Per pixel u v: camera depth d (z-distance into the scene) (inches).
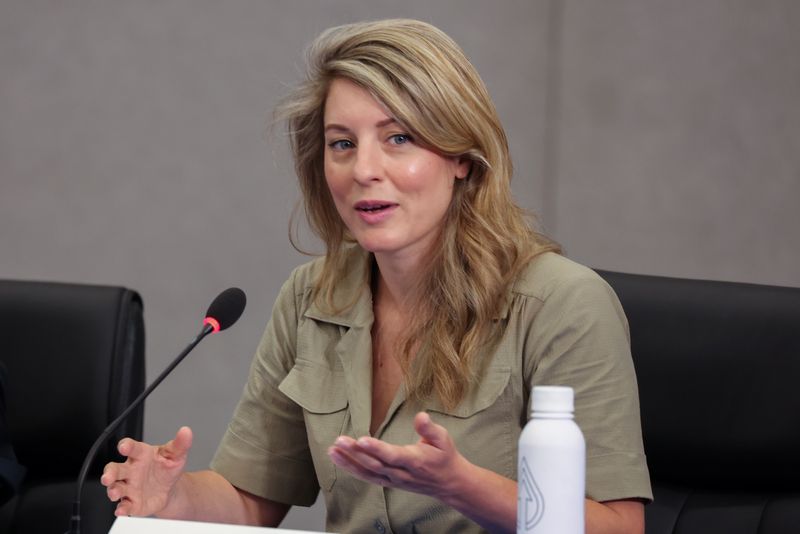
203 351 596.4
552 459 170.6
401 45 261.4
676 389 278.4
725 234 573.0
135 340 335.6
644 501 253.1
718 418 274.2
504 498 214.5
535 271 271.0
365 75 258.8
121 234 593.0
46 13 589.0
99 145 592.1
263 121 591.8
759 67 568.7
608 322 261.3
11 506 324.2
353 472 203.6
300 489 304.7
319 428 280.1
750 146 570.6
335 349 286.7
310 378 286.7
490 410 263.4
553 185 590.9
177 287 594.9
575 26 589.3
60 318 330.0
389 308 286.0
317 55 271.9
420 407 269.0
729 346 274.1
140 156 592.7
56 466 331.0
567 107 589.3
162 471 244.4
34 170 590.9
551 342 260.7
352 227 269.1
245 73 592.4
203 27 593.0
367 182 261.1
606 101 584.7
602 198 584.7
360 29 269.0
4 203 590.2
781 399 268.7
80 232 592.7
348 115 262.7
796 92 565.3
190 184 594.6
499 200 272.1
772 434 268.7
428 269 274.8
